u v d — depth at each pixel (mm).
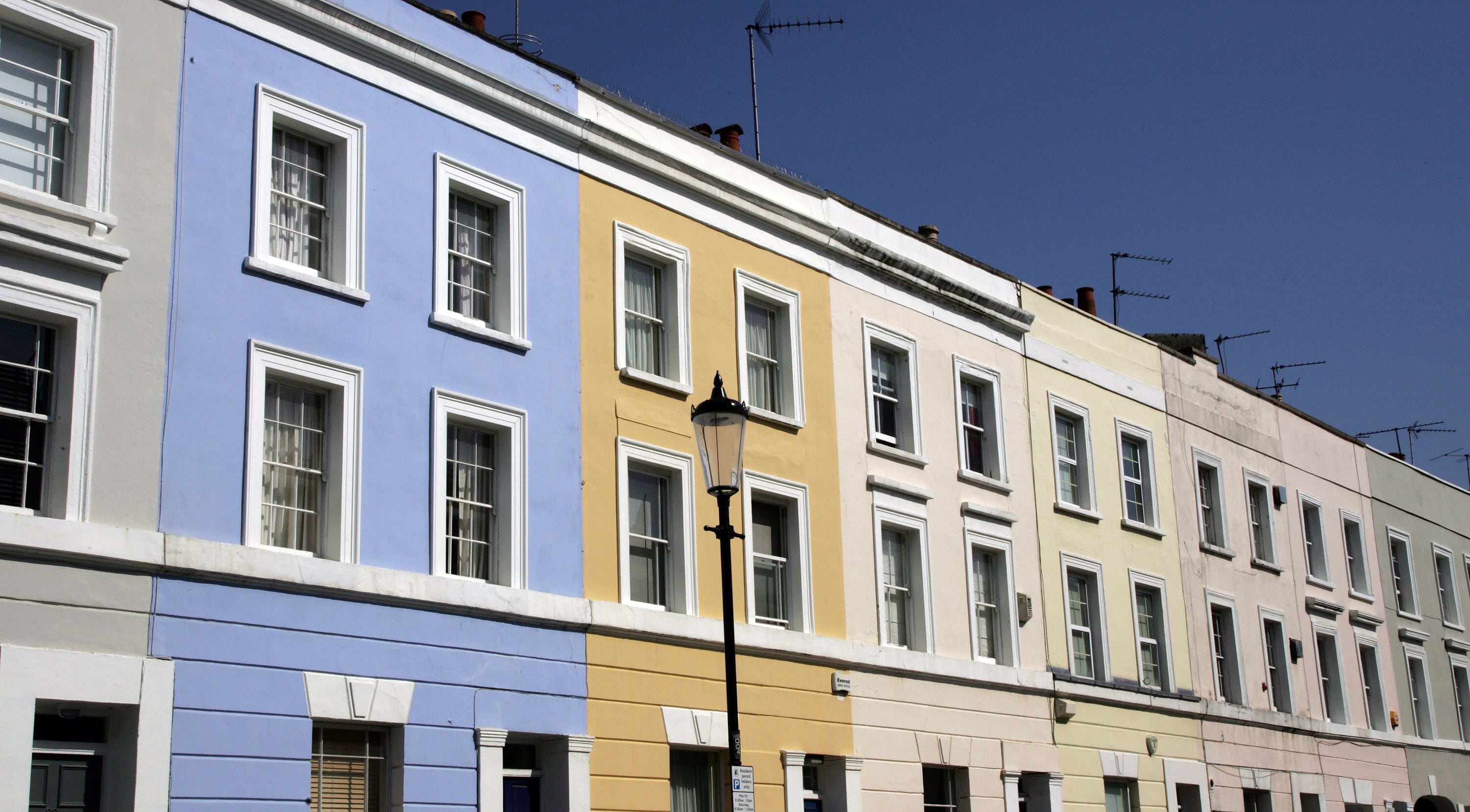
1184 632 32188
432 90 20500
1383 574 40594
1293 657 35562
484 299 20922
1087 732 28766
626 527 21547
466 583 19125
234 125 18062
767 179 25484
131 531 15953
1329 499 39125
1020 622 27875
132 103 17094
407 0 20359
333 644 17656
